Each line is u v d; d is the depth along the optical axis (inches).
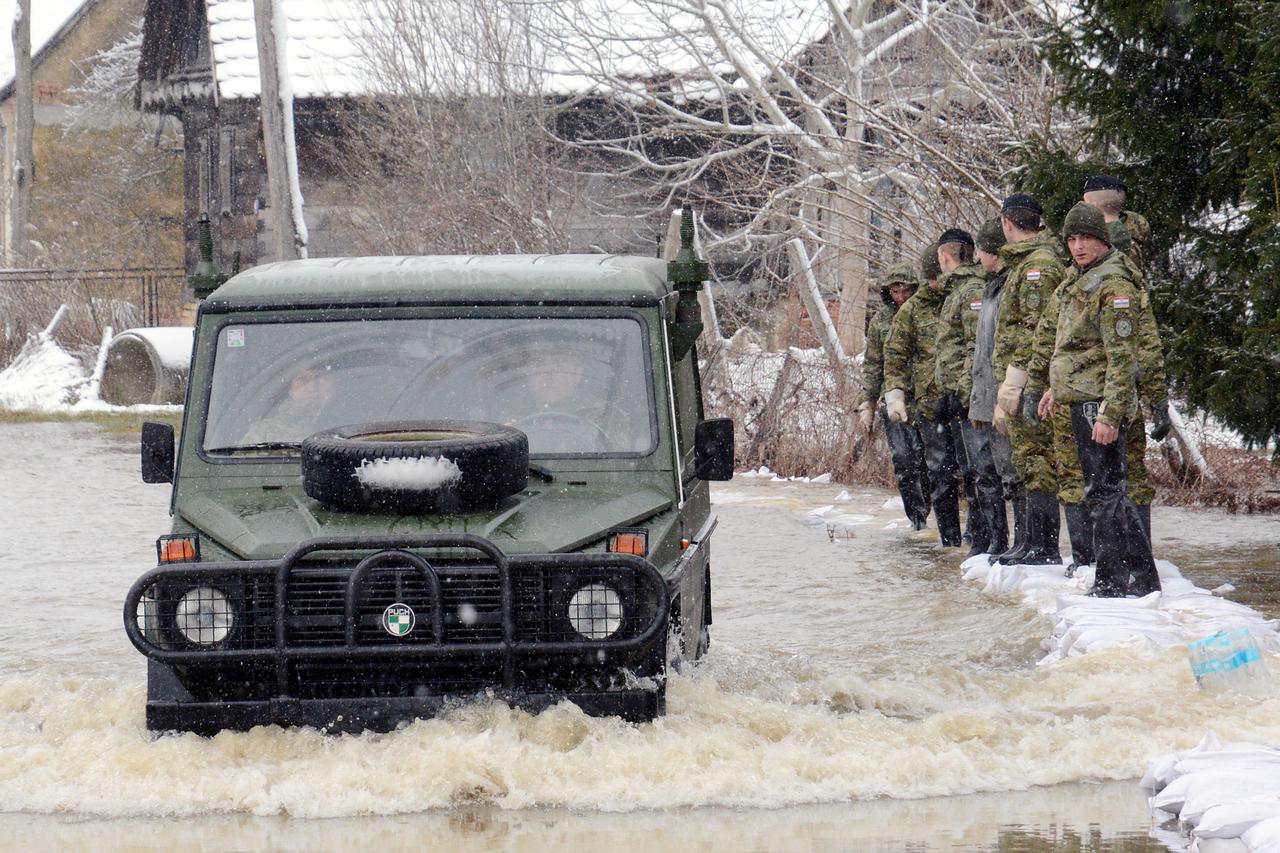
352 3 3801.7
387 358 787.4
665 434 768.9
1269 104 1235.2
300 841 609.9
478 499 709.9
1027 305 1216.8
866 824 630.5
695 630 857.5
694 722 724.0
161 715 699.4
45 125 7076.8
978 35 2268.7
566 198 3075.8
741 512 1779.0
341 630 682.2
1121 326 1062.4
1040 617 1093.1
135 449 2635.3
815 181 2436.0
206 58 4933.6
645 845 601.0
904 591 1245.7
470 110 3117.6
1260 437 1316.4
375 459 705.6
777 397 2164.1
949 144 2075.5
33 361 4092.0
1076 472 1203.9
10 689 868.0
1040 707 829.2
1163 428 1141.1
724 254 2731.3
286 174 3400.6
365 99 3464.6
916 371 1503.4
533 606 684.1
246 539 700.7
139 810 650.8
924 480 1604.3
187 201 5054.1
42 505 1859.0
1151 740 738.2
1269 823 579.8
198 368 792.3
